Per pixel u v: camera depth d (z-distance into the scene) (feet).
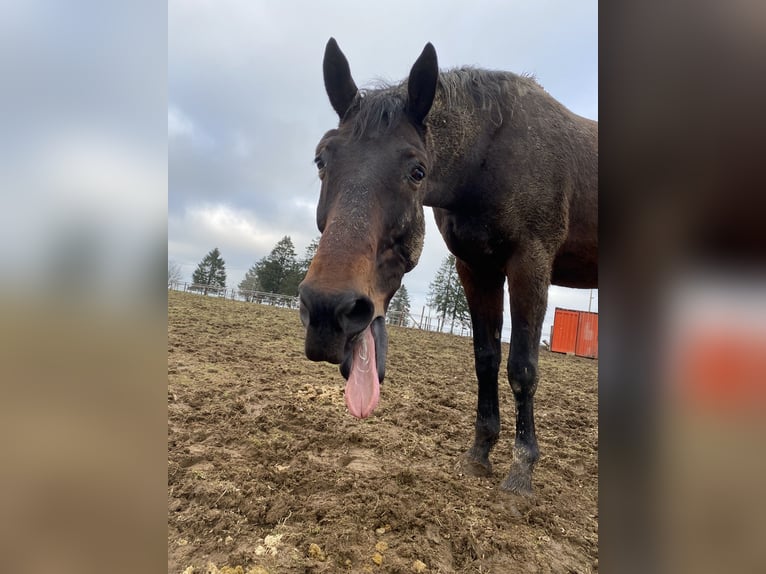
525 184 10.41
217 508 8.44
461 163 10.18
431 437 14.05
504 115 10.68
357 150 7.80
